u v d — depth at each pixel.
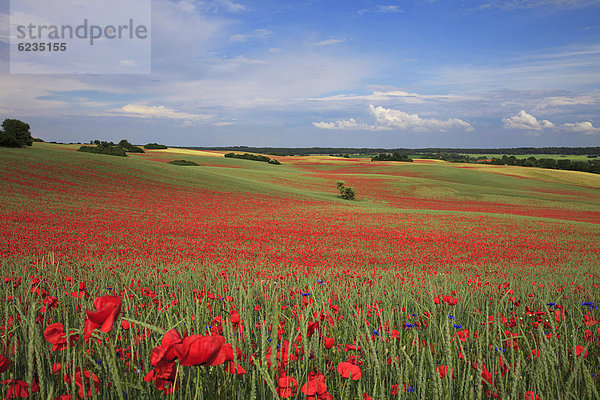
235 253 17.55
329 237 25.34
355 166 118.56
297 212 39.62
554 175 100.94
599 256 20.73
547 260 18.69
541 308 4.29
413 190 71.88
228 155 128.25
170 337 1.12
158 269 9.86
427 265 15.78
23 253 13.46
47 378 1.48
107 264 10.82
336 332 2.85
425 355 2.25
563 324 3.04
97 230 22.89
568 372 2.10
